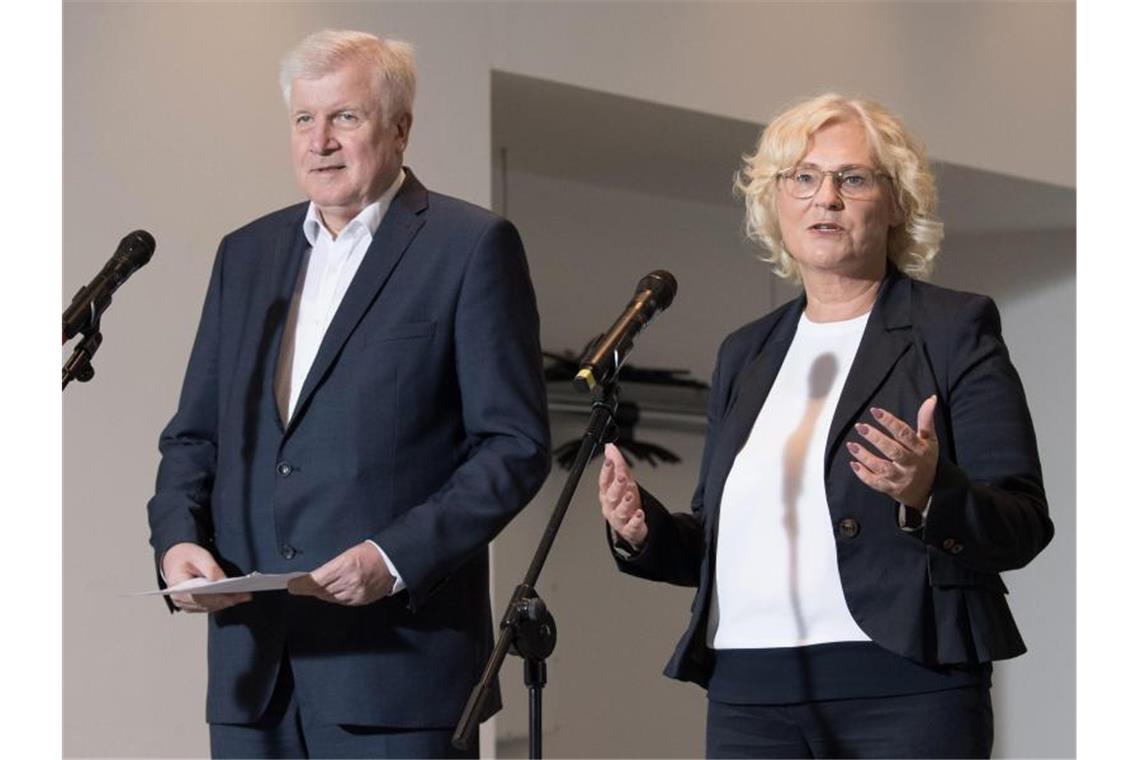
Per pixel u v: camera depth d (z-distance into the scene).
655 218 9.54
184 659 6.02
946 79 8.98
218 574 3.69
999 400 3.61
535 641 3.26
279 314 4.00
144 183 6.08
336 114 3.93
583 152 8.59
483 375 3.87
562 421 8.91
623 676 9.06
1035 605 10.51
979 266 10.68
